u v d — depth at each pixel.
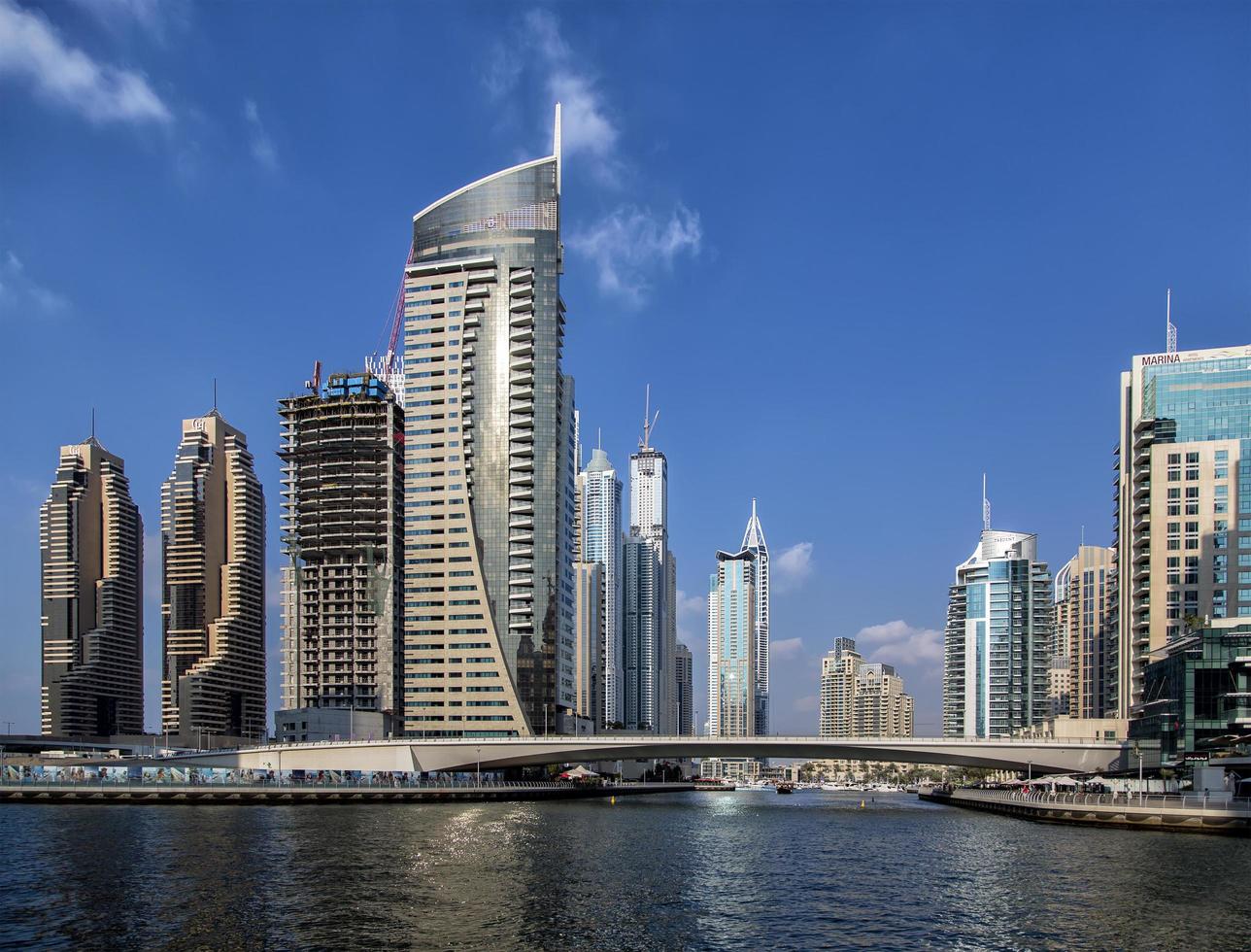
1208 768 151.38
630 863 103.94
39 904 75.94
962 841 129.12
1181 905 79.25
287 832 127.88
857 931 71.12
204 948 63.41
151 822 141.38
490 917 73.38
